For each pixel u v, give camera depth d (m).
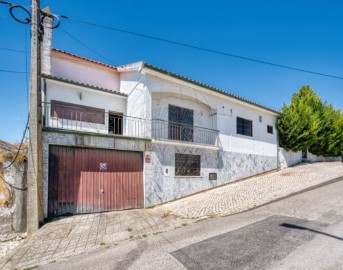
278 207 8.30
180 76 11.80
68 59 10.93
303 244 5.08
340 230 5.78
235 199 10.20
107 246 5.91
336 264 4.18
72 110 10.20
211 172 13.16
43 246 6.02
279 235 5.67
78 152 8.95
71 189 8.65
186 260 4.69
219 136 13.88
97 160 9.33
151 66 10.75
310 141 18.08
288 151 18.86
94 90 10.67
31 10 7.77
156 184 10.69
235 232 6.10
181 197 11.58
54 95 9.81
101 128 10.88
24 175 7.43
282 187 11.70
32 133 7.36
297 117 17.75
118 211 9.42
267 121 17.38
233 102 14.95
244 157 15.19
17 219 7.17
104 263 4.89
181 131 13.14
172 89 12.12
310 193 9.90
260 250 4.92
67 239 6.43
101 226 7.44
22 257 5.47
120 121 11.76
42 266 5.03
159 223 7.64
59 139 8.44
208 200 10.52
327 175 13.94
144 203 10.18
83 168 8.99
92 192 9.05
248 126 15.91
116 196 9.58
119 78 12.37
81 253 5.57
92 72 11.59
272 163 17.19
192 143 12.16
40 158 7.69
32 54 7.63
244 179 14.97
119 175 9.78
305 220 6.70
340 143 20.88
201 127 12.99
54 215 8.26
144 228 7.17
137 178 10.25
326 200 8.63
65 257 5.40
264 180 14.06
